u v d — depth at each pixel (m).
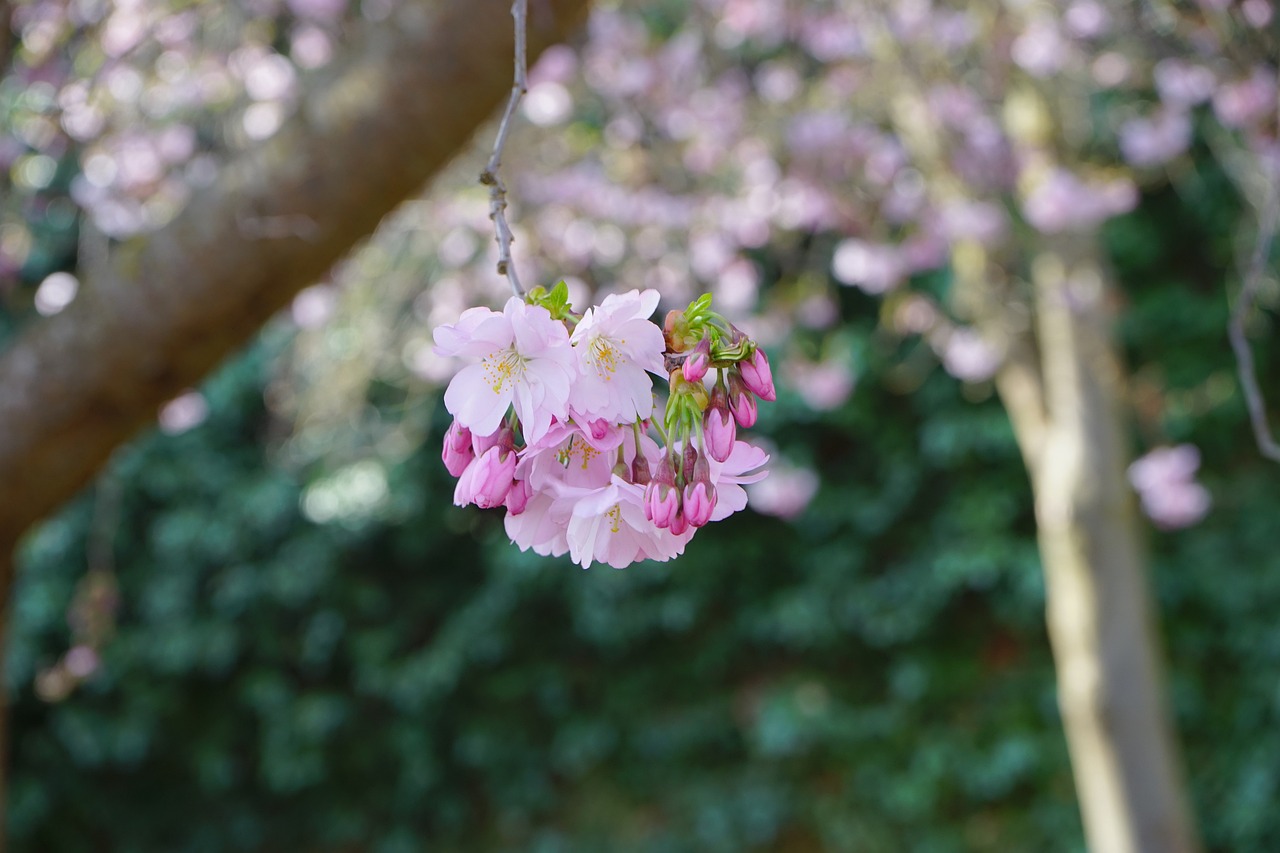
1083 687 3.79
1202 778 5.36
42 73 2.45
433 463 5.65
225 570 5.58
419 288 3.83
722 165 3.83
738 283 3.89
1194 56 3.39
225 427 5.57
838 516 5.71
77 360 1.94
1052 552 3.91
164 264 1.90
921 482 5.76
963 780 5.43
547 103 3.24
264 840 5.77
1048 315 3.96
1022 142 3.72
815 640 5.69
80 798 5.52
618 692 5.80
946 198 3.72
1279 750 5.21
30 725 5.42
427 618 5.92
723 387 0.91
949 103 3.68
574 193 3.54
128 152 2.98
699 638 5.83
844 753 5.55
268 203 1.86
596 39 3.58
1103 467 3.84
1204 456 5.75
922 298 4.50
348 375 3.79
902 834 5.46
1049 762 5.41
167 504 5.54
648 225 3.70
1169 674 5.45
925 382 5.66
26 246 2.79
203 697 5.72
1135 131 3.73
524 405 0.84
